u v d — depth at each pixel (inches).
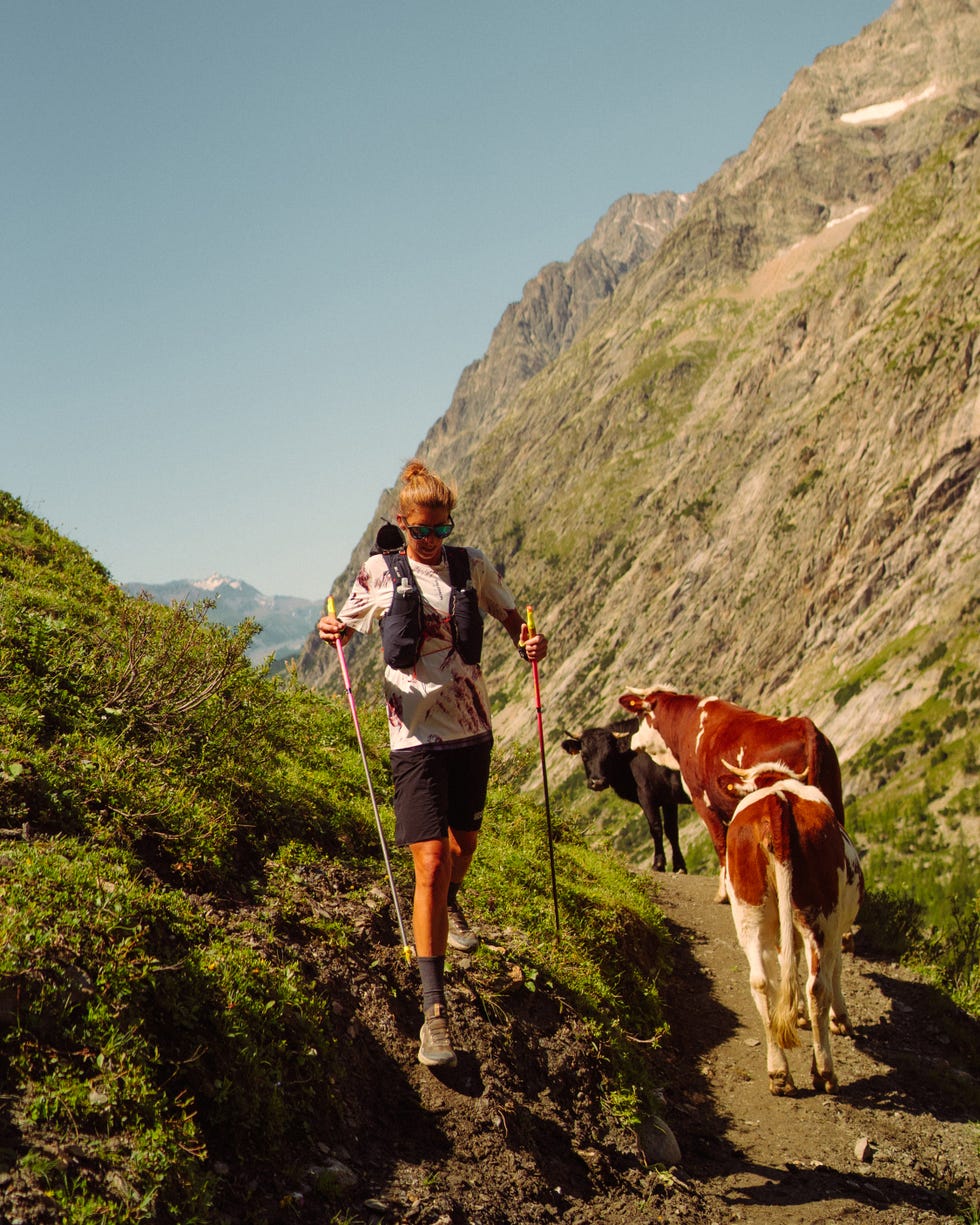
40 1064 149.4
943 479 6594.5
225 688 329.1
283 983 198.5
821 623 6948.8
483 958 253.1
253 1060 175.6
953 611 4960.6
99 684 290.5
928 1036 337.7
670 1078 283.1
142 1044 161.5
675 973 380.5
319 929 233.1
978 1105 288.7
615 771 604.1
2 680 269.0
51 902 177.6
